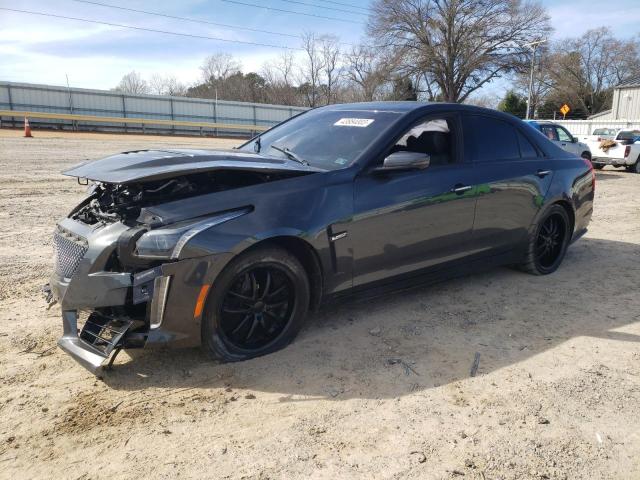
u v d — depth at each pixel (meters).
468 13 44.25
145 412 2.75
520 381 3.21
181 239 2.90
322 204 3.42
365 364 3.35
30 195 9.12
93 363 2.85
